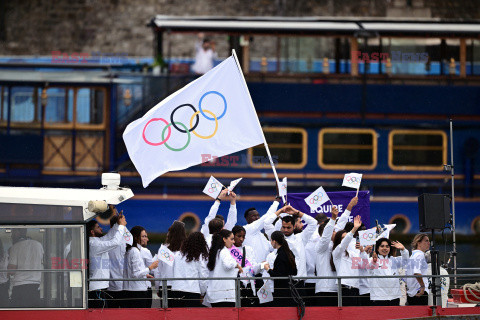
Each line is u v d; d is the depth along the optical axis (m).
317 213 44.84
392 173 76.06
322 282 38.28
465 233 76.06
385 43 76.12
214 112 41.22
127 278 36.22
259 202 75.00
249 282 38.47
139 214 74.62
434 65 76.44
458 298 41.66
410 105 76.31
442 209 38.94
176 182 74.81
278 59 75.62
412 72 76.38
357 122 76.00
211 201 74.69
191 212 74.69
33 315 35.41
